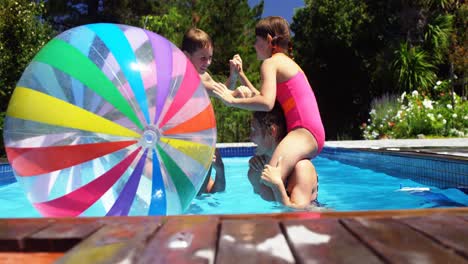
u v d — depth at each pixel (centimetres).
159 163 211
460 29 1700
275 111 313
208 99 240
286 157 287
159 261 93
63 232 117
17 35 965
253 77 1698
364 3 2067
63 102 200
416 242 101
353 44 2083
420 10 1792
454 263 88
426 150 565
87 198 201
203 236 109
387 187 429
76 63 204
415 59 1633
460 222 118
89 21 1825
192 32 358
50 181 202
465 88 1562
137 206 208
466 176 379
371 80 2009
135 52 213
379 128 1248
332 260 91
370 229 112
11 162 220
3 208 346
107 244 105
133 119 204
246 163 688
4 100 964
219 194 383
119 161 202
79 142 197
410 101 1263
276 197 286
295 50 2277
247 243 103
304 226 116
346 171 573
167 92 212
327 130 2130
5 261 108
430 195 378
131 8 1892
